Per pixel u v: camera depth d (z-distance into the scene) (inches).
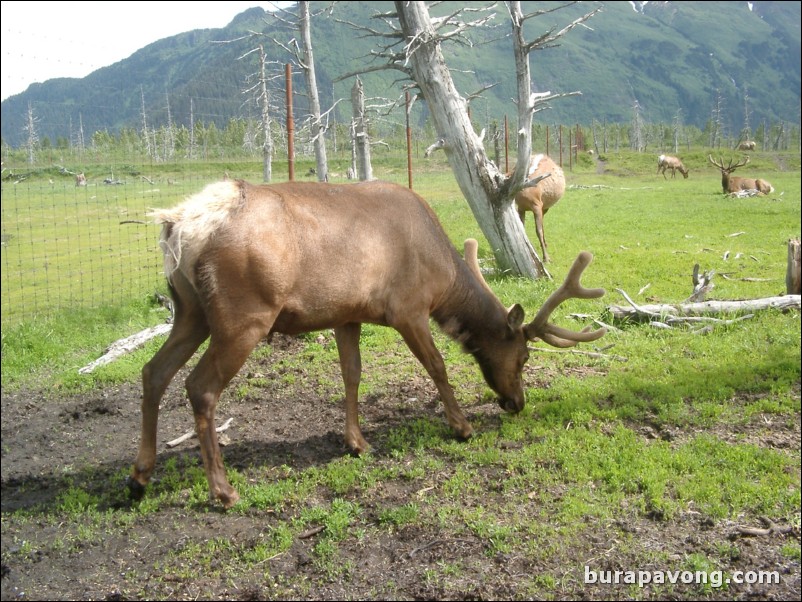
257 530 179.3
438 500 191.5
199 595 156.3
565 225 748.0
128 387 285.0
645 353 303.7
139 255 564.4
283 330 198.8
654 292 417.4
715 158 2677.2
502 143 2041.1
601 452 215.2
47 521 186.1
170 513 187.6
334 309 198.4
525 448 217.2
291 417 250.5
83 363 311.7
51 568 166.4
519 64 402.3
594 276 464.1
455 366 294.7
